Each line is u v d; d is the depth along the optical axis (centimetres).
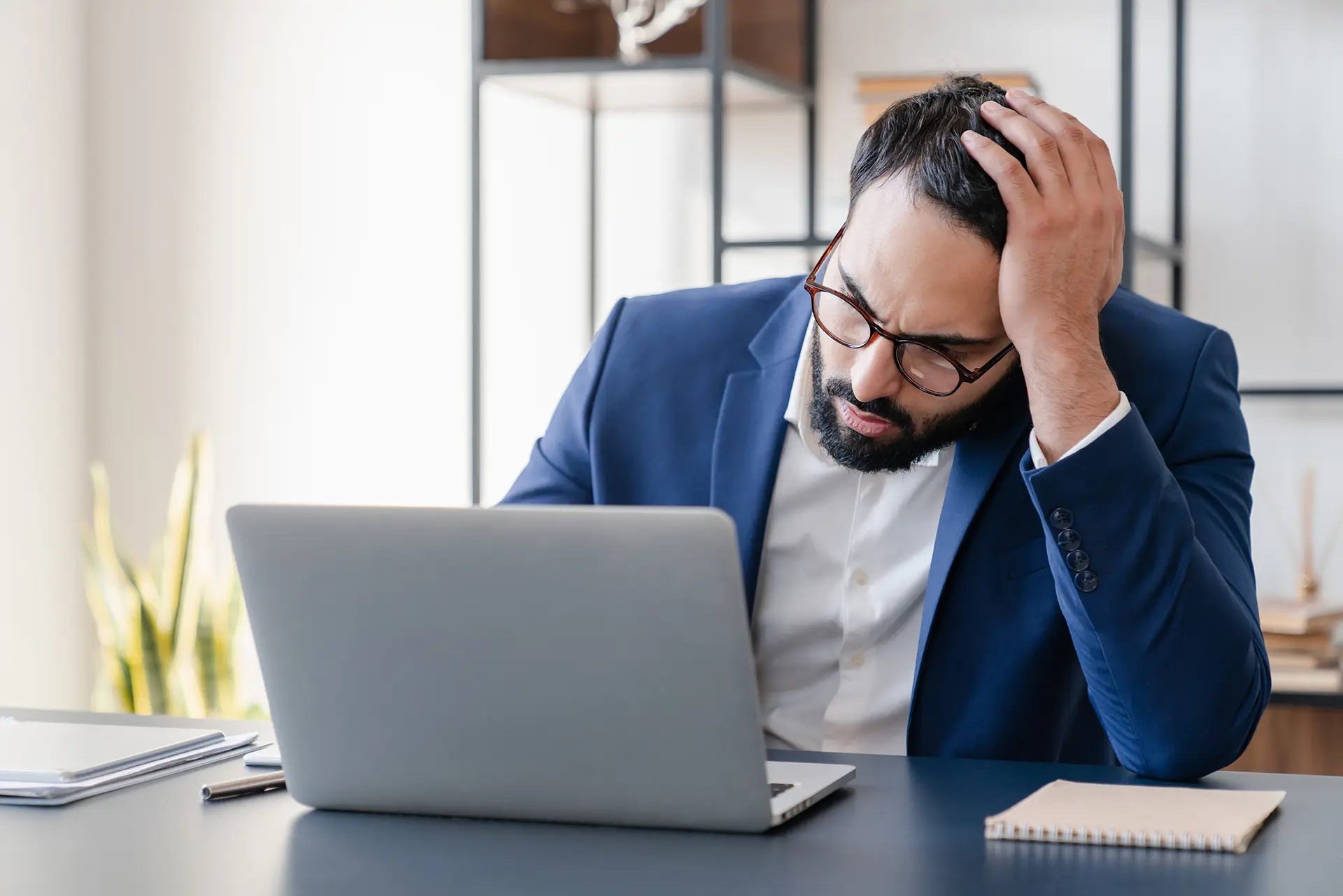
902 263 109
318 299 295
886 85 239
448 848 86
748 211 274
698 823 88
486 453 288
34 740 113
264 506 93
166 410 305
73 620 306
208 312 302
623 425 144
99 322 308
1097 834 84
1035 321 107
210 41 299
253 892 77
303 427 297
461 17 285
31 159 292
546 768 90
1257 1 248
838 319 116
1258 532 249
